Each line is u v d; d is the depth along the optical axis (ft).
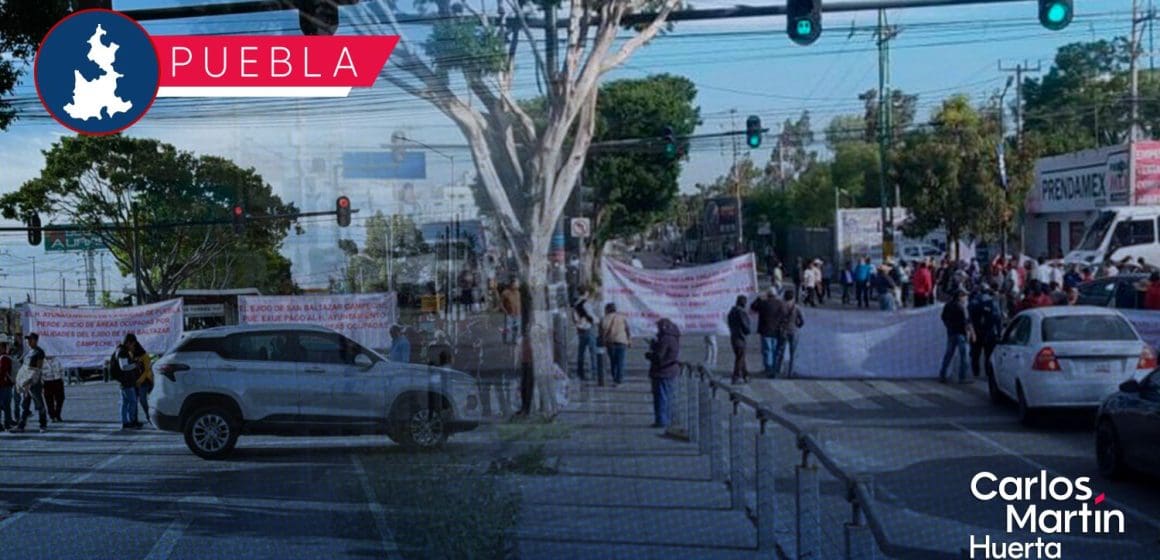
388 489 30.76
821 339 75.36
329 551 31.55
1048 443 47.96
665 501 37.45
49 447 59.72
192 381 52.13
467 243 70.74
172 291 136.36
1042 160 149.28
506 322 60.49
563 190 55.01
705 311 82.48
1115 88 181.98
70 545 34.12
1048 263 98.07
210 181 130.72
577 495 38.06
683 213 301.43
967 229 152.56
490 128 54.39
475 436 46.42
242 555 31.78
